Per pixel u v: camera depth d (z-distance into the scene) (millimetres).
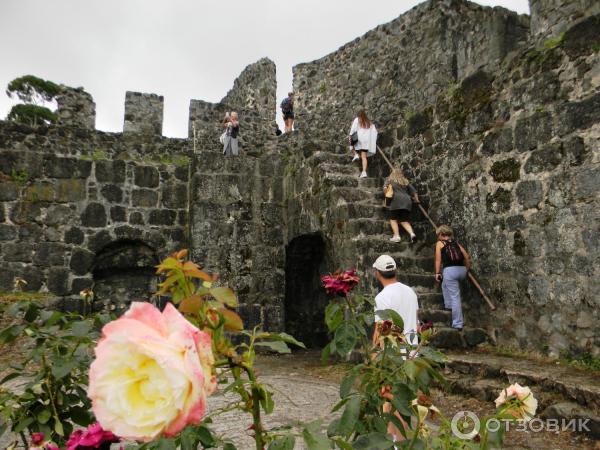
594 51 5598
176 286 1281
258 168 9805
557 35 6242
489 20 8117
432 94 9648
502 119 6793
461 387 5395
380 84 11516
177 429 813
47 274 9375
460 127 7531
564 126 5871
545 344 5922
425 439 1688
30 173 9539
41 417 1743
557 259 5855
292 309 10789
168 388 794
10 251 9258
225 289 1252
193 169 9719
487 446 1571
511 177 6570
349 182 8555
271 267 9547
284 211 9859
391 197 7742
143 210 10047
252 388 1279
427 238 8016
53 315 1934
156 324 891
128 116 13766
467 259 6844
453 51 9555
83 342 1923
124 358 830
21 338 6258
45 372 1841
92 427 1229
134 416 803
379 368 1786
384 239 7809
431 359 1853
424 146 8273
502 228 6668
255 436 1297
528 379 4996
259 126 16391
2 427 1748
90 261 9609
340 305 1944
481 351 6457
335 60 13180
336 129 12977
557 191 5906
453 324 6738
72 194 9688
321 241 9820
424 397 1735
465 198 7348
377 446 1480
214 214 9367
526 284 6246
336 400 5211
